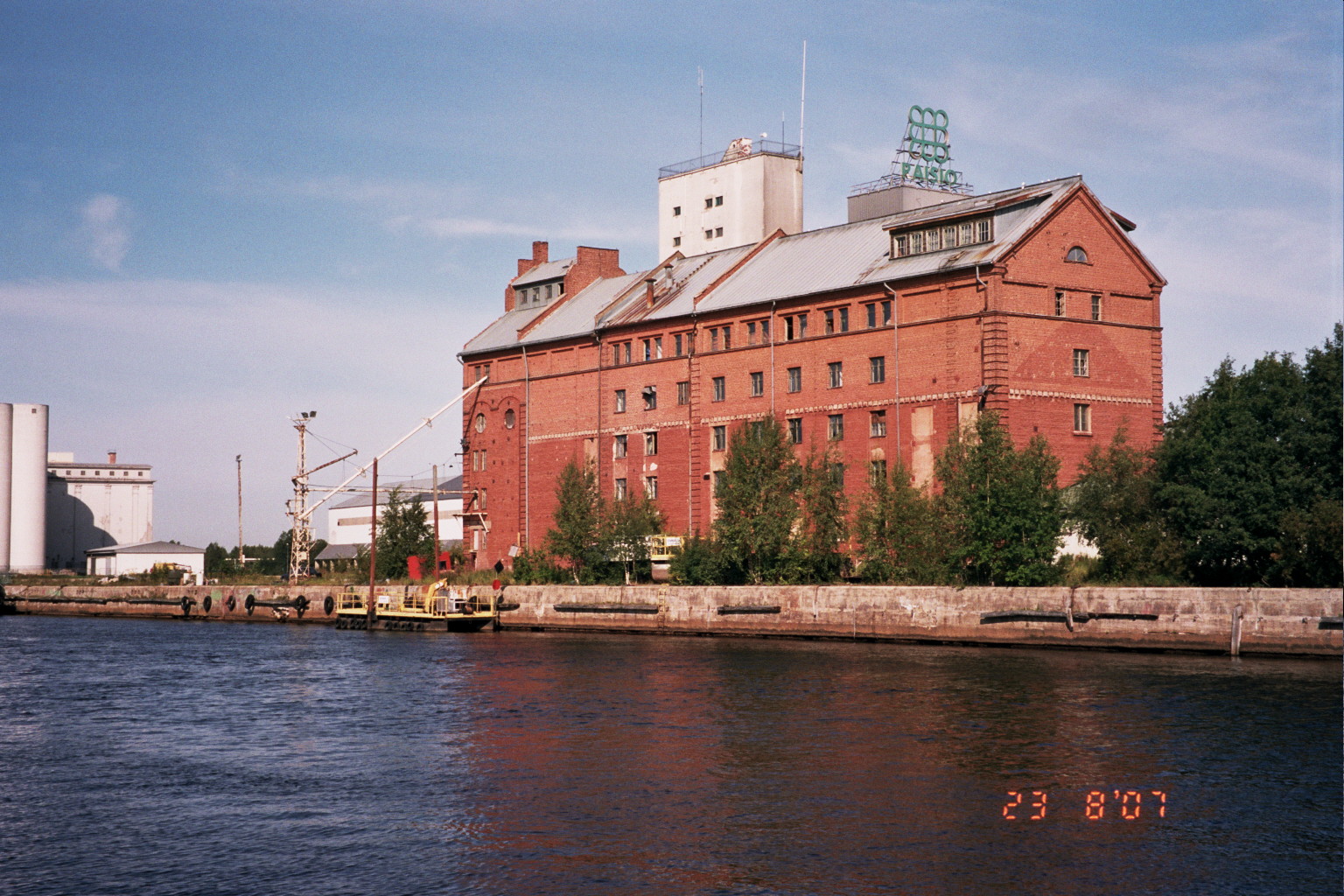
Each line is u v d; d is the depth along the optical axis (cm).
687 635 7512
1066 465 7356
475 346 11094
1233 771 3216
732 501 7606
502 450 10669
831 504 7488
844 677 5062
